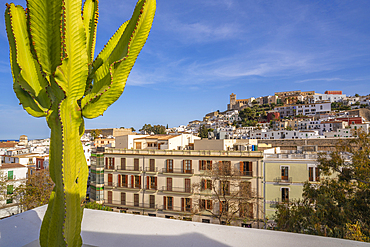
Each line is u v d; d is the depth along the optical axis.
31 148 70.19
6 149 75.06
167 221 4.23
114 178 33.78
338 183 16.94
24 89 2.31
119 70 2.54
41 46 2.26
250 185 26.80
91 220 4.33
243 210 26.34
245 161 27.48
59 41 2.25
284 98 199.75
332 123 90.75
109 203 33.50
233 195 26.69
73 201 2.50
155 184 31.53
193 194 29.03
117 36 2.95
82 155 2.69
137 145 39.50
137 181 32.53
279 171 26.03
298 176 25.34
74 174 2.50
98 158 34.50
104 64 2.58
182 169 30.28
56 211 2.47
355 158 16.55
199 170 29.52
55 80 2.25
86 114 2.50
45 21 2.19
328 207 15.89
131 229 3.94
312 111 141.12
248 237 3.61
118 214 4.59
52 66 2.32
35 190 34.41
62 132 2.35
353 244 3.37
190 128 194.38
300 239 3.52
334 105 158.88
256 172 26.83
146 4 2.51
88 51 2.81
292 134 79.75
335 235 14.66
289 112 155.00
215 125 174.75
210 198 28.14
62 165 2.38
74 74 2.39
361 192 15.24
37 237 3.74
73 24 2.33
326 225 15.86
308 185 19.00
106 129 144.38
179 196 29.94
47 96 2.50
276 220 19.62
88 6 2.90
